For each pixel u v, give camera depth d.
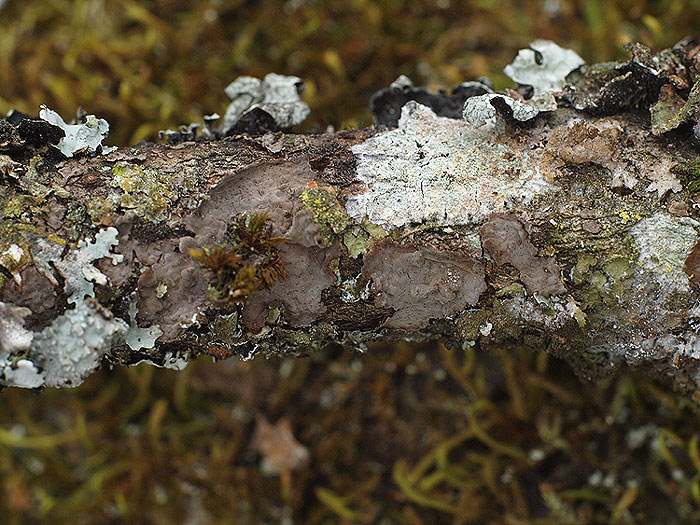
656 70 0.21
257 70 0.28
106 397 0.27
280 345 0.21
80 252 0.20
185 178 0.20
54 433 0.27
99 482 0.27
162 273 0.20
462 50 0.28
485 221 0.20
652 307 0.21
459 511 0.26
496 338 0.21
